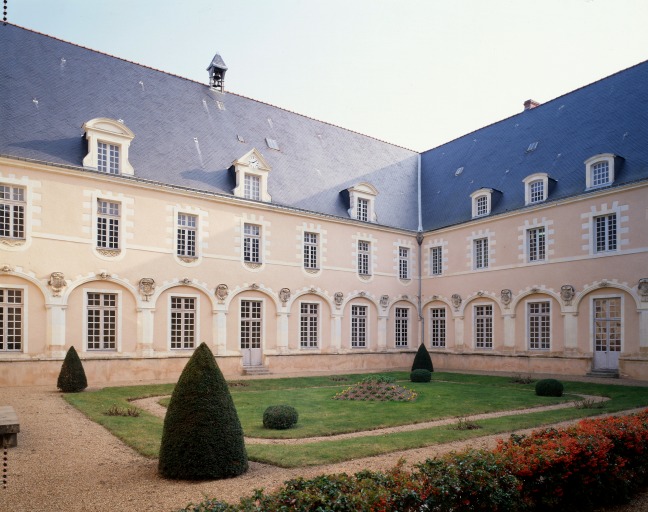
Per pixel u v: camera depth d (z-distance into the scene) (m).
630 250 21.34
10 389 17.00
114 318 20.72
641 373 20.75
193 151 24.42
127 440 9.74
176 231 22.45
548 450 6.55
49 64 22.25
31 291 18.75
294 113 31.36
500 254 26.91
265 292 24.98
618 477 7.09
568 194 23.91
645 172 21.14
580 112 26.62
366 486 4.97
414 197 33.56
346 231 28.53
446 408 14.18
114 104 23.23
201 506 4.61
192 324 22.80
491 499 5.53
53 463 8.22
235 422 7.73
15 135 19.23
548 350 24.59
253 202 24.62
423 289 31.38
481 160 31.03
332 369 27.16
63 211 19.58
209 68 28.62
